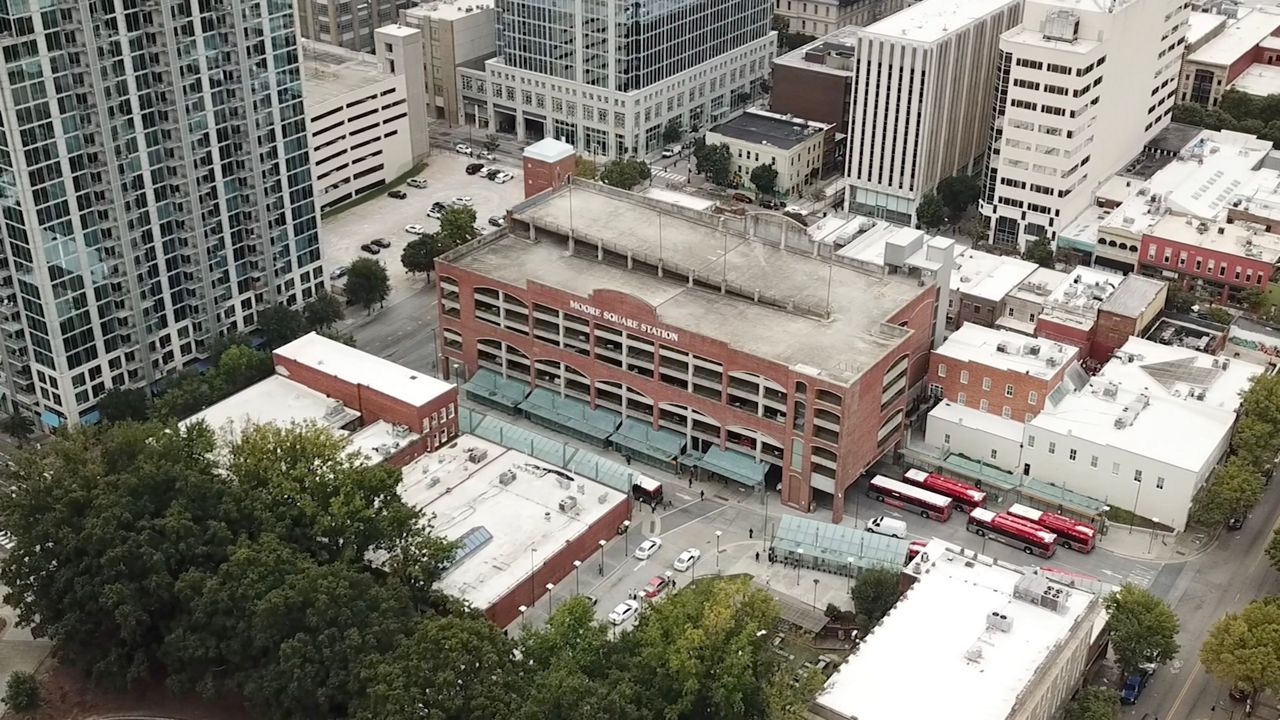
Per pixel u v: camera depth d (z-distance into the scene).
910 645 157.25
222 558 171.75
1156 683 174.12
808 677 152.38
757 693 154.50
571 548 195.88
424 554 177.00
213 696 164.50
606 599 192.25
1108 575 195.50
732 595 160.75
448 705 145.12
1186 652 179.38
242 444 189.88
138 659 169.12
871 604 181.62
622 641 161.75
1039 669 151.88
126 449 183.25
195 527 172.25
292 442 188.00
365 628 159.50
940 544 182.50
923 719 145.75
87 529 169.12
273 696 158.50
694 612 161.00
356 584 163.38
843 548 196.75
